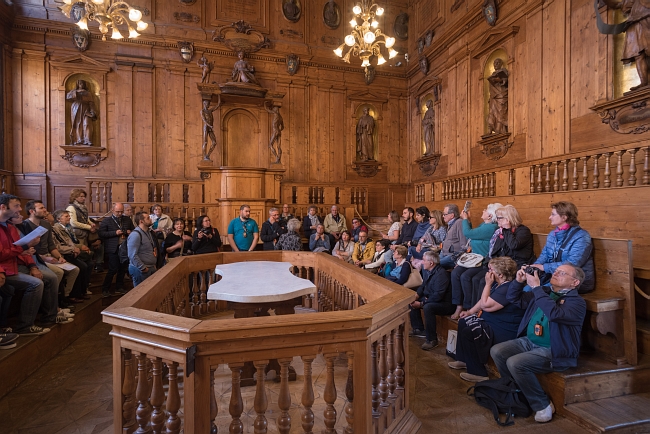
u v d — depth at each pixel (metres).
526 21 7.13
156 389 1.83
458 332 3.57
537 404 2.75
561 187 6.09
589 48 5.82
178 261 4.05
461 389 3.24
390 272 5.17
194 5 10.51
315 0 11.50
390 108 12.08
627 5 5.09
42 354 3.74
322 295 4.54
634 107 5.05
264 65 11.06
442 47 10.04
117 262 5.98
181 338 1.70
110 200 9.48
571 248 3.41
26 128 9.35
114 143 9.98
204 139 10.01
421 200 11.03
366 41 6.46
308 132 11.41
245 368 3.17
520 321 3.32
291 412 2.76
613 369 2.94
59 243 5.02
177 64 10.38
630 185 4.77
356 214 10.48
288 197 10.68
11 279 3.61
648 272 3.69
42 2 9.45
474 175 8.39
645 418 2.62
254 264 4.16
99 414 2.79
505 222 4.04
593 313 3.02
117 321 1.90
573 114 6.11
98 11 6.02
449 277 4.45
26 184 9.29
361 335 1.95
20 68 9.30
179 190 9.73
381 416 2.24
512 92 7.52
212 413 1.81
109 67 9.89
